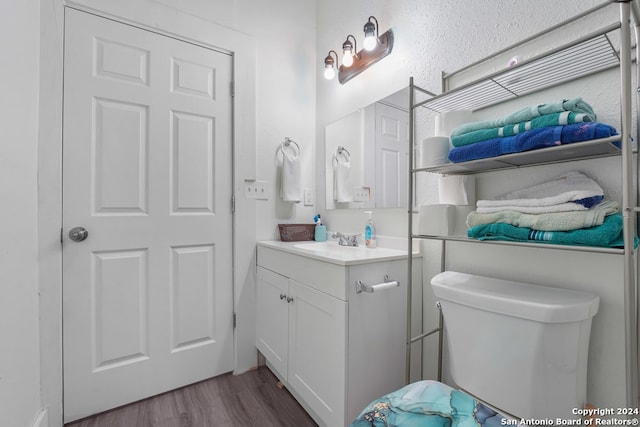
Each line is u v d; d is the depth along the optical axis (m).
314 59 2.12
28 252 1.17
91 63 1.40
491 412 0.75
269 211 1.94
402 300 1.26
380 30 1.61
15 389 1.04
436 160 1.06
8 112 1.02
